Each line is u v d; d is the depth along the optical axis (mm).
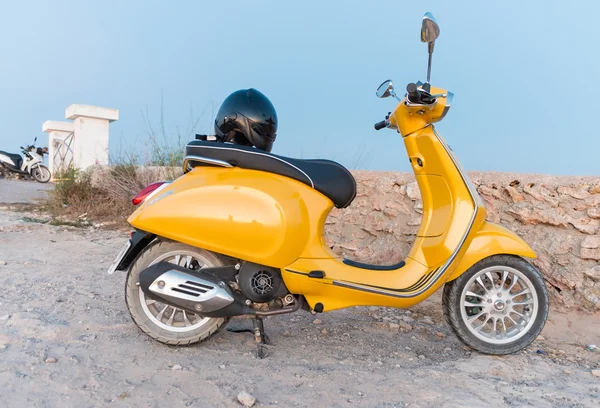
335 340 3633
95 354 3016
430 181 3389
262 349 3199
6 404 2361
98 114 13727
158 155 8914
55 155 17594
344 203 3223
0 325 3412
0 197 10359
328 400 2607
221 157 3133
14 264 5172
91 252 5949
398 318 4246
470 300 3533
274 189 3100
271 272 3107
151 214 3061
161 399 2514
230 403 2518
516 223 4559
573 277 4152
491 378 3023
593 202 4168
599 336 3861
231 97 3412
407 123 3398
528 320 3359
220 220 3035
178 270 3057
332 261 3178
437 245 3244
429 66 3287
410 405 2590
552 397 2787
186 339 3176
